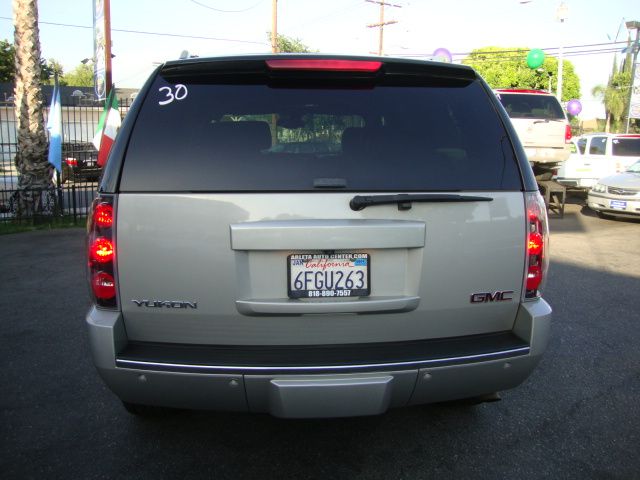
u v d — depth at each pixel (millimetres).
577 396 3830
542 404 3717
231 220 2467
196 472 2932
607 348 4695
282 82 2746
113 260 2508
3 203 11711
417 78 2854
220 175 2510
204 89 2693
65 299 5973
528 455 3117
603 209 12523
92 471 2928
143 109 2639
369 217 2510
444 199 2543
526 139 12336
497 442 3250
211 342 2574
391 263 2574
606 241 9938
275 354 2533
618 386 3986
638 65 30062
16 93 10875
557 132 12406
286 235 2459
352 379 2473
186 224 2477
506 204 2650
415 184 2586
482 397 3416
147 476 2893
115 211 2494
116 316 2537
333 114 2693
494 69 50312
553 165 13117
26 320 5301
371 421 3482
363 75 2783
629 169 13305
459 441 3258
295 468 2980
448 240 2576
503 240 2648
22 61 10680
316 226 2459
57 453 3098
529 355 2680
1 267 7402
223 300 2508
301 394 2443
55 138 10492
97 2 12227
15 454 3082
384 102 2764
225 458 3066
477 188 2639
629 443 3246
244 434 3320
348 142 2645
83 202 12625
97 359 2525
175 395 2531
